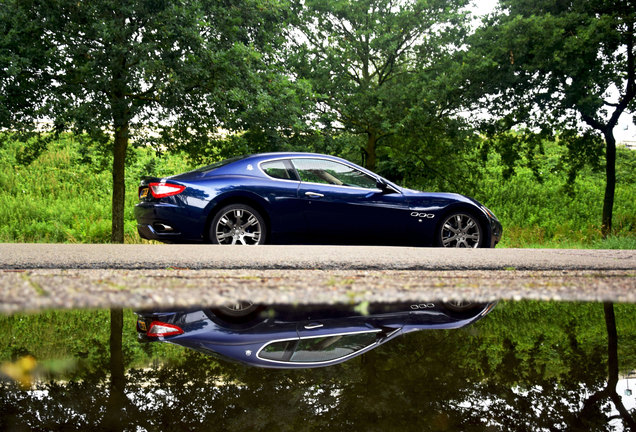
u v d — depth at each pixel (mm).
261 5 11852
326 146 13141
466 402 666
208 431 534
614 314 1403
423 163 17797
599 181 24094
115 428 554
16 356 874
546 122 16000
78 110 9969
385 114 14672
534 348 1005
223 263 2768
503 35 14773
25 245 4117
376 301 1530
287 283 1864
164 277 2004
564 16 14703
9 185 17641
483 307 1479
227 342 1012
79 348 936
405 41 15781
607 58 15273
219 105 11000
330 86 14898
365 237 5281
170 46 10547
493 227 5605
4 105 10156
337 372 803
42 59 10172
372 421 584
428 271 2564
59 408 623
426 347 993
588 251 4555
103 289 1533
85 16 10250
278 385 731
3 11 9766
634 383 776
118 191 11797
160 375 777
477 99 15359
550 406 662
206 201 4695
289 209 4984
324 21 15797
